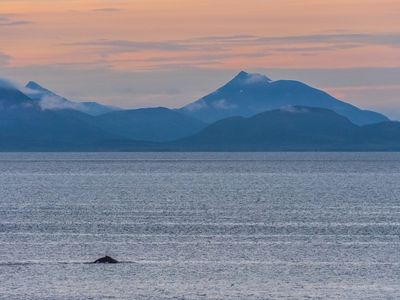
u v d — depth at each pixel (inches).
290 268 5009.8
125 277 4670.3
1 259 5324.8
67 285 4426.7
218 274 4790.8
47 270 4874.5
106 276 4694.9
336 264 5157.5
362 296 4188.0
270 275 4763.8
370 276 4744.1
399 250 5782.5
